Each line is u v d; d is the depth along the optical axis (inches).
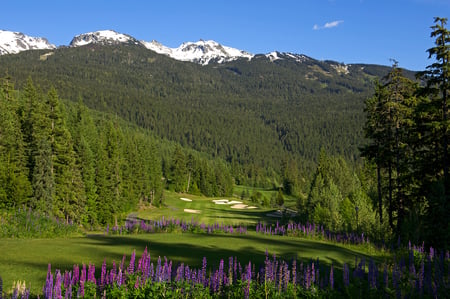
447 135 939.3
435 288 395.9
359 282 426.9
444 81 935.0
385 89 1188.5
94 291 338.0
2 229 900.6
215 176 4913.9
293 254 695.1
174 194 4033.0
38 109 1859.0
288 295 384.8
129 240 833.5
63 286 335.0
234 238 931.3
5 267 493.0
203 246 753.6
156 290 356.2
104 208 2087.8
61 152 1833.2
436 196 844.0
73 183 1827.0
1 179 1534.2
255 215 2635.3
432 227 809.5
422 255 609.3
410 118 1098.1
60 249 649.6
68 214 1769.2
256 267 534.9
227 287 382.3
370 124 1243.8
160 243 782.5
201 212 2768.2
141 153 3184.1
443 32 931.3
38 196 1577.3
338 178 2151.8
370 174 1924.2
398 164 1125.7
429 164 1002.1
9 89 2305.6
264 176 6968.5
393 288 413.7
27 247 655.8
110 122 2871.6
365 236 1011.3
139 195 2910.9
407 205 1075.3
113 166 2536.9
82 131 2652.6
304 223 1456.7
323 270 530.0
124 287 354.6
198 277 382.0
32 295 376.8
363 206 1210.6
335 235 1066.7
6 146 1688.0
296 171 6323.8
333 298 395.9
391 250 823.1
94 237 914.1
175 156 4266.7
